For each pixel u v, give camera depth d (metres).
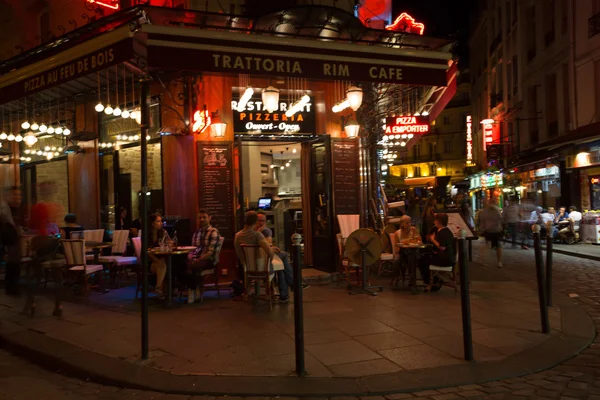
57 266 6.95
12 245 8.14
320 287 8.85
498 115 29.47
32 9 12.28
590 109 17.44
